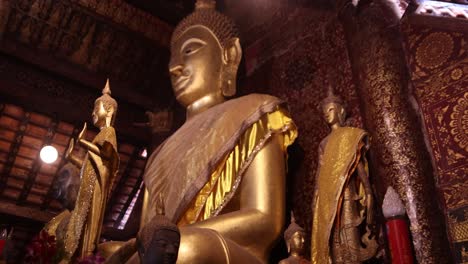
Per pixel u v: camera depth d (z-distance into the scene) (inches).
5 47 285.1
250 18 283.1
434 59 179.5
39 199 360.8
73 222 164.9
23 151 329.1
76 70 306.5
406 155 166.6
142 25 312.5
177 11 319.9
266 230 157.9
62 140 327.9
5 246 129.8
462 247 147.3
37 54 294.4
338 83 212.1
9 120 309.1
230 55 229.3
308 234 194.1
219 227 150.8
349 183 163.0
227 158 181.2
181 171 183.6
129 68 321.1
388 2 202.8
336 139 172.4
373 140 177.6
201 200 176.2
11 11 279.1
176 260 109.9
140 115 332.8
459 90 167.8
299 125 221.8
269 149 179.6
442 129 166.9
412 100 179.9
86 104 315.3
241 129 182.4
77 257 159.6
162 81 326.6
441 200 157.9
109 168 170.6
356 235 154.6
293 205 205.8
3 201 350.3
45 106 302.0
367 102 186.5
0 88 287.6
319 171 176.2
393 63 187.3
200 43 229.6
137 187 370.6
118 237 363.6
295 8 254.1
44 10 285.3
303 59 236.5
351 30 208.1
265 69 257.3
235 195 173.9
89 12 294.8
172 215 174.6
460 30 176.6
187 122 211.8
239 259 132.0
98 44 307.4
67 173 198.7
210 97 221.8
